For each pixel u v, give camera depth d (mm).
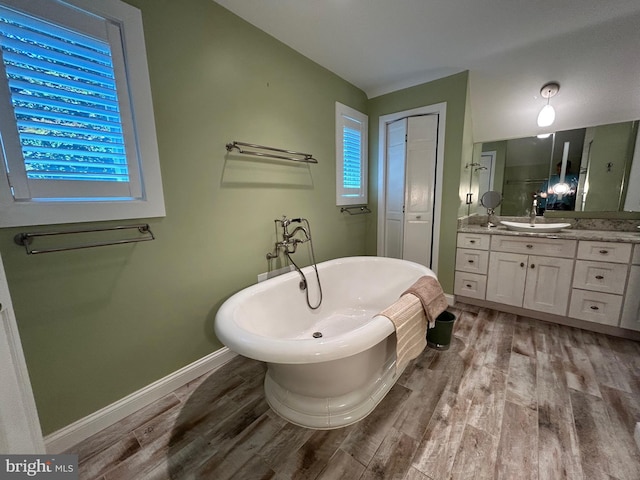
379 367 1561
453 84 2539
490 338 2162
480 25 1877
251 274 2025
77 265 1228
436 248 2859
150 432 1337
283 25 1871
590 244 2125
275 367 1392
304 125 2330
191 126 1579
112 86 1262
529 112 2604
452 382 1658
